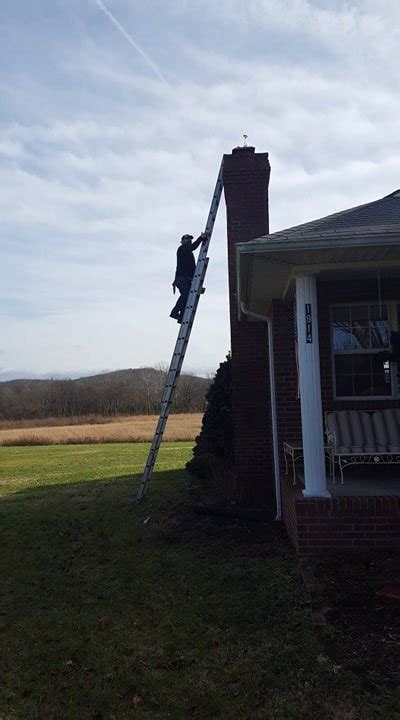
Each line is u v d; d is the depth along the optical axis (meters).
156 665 4.40
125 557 7.23
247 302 9.19
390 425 7.86
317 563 6.12
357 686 3.85
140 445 29.58
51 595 6.11
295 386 8.96
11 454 26.72
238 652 4.50
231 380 11.70
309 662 4.22
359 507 6.37
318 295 8.73
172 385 10.47
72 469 17.91
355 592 5.31
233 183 11.30
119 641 4.86
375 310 8.79
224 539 7.67
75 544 8.06
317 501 6.41
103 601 5.84
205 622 5.11
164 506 9.95
